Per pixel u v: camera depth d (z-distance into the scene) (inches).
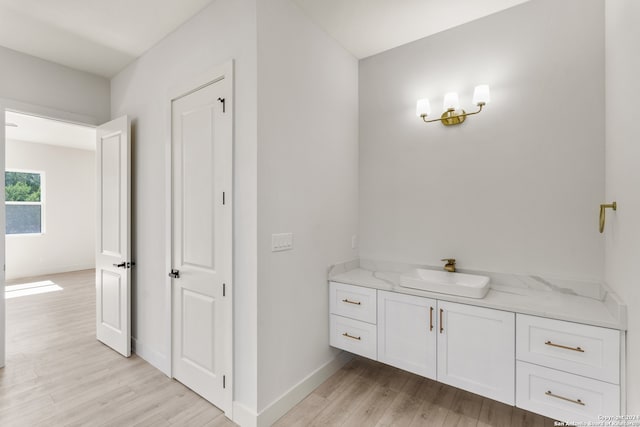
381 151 103.1
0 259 95.2
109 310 111.7
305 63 82.5
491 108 83.4
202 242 80.2
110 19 84.8
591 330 55.4
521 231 79.4
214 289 77.0
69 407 76.3
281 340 74.7
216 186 76.5
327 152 91.6
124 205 104.0
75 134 209.6
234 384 72.2
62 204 253.3
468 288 69.6
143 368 96.2
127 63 109.4
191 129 83.4
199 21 81.7
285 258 76.1
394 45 98.5
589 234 70.9
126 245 103.6
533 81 77.5
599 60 69.7
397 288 78.8
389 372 94.3
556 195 74.9
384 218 102.7
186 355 85.7
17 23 86.3
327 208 91.7
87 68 112.7
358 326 85.9
